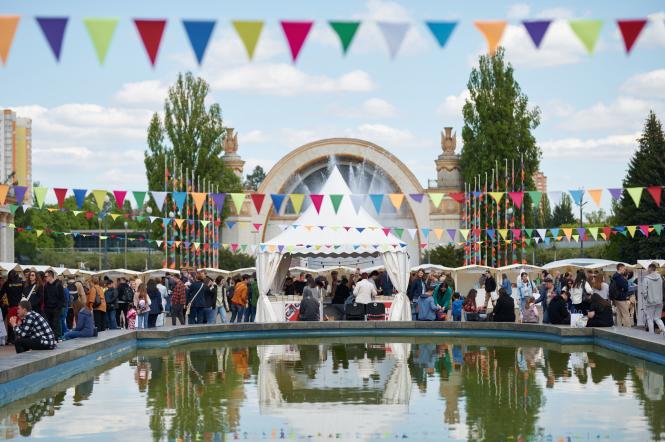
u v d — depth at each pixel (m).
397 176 83.25
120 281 33.22
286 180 83.94
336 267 52.81
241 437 13.27
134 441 13.06
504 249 68.56
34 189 27.19
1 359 18.55
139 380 19.47
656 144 69.62
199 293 32.97
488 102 71.00
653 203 66.69
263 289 34.88
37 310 23.56
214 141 72.88
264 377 19.83
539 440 12.83
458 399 16.45
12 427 14.09
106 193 28.25
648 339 22.61
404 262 34.81
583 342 27.12
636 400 16.02
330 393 17.34
